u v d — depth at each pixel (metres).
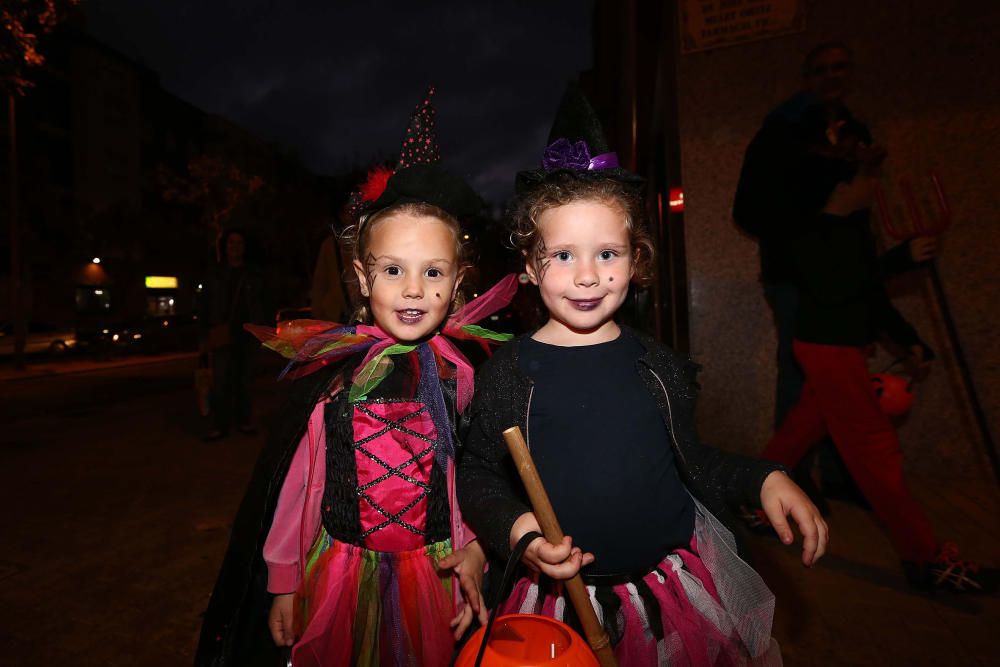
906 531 2.49
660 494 1.35
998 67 3.88
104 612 2.52
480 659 0.99
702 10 4.44
